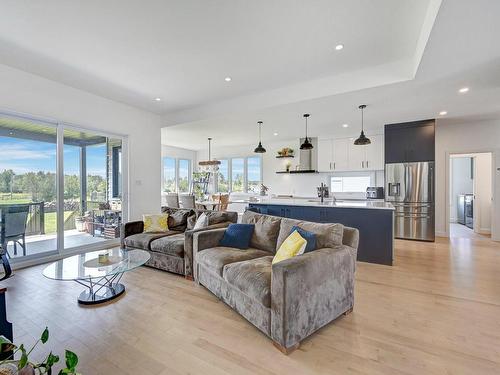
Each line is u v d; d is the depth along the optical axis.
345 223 3.96
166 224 4.02
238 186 8.51
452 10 1.85
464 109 4.37
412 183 5.23
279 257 2.22
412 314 2.26
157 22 2.45
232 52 3.00
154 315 2.26
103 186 4.66
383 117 4.86
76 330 2.03
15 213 3.58
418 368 1.60
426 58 2.58
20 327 2.07
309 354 1.74
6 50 2.97
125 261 2.66
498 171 5.15
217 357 1.71
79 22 2.45
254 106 4.31
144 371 1.58
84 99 4.21
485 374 1.55
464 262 3.75
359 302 2.50
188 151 9.04
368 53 3.00
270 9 2.26
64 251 4.05
